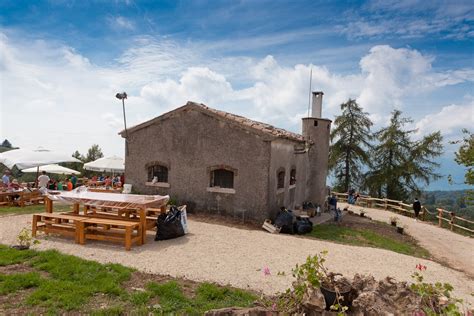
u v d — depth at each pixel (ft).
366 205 84.23
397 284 14.78
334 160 107.14
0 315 14.88
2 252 23.40
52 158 54.34
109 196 32.22
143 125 46.96
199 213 43.86
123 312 15.76
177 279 20.86
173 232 31.22
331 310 14.19
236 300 17.97
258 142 40.65
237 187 41.68
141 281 20.06
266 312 13.57
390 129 104.78
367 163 106.63
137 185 48.08
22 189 51.78
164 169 47.06
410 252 35.81
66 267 20.98
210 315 13.57
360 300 13.62
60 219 31.04
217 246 29.43
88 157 120.98
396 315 13.03
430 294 13.37
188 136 44.60
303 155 55.62
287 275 22.93
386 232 46.47
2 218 37.35
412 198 103.09
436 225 60.90
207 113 43.09
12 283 17.89
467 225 59.21
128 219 32.55
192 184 44.39
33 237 29.63
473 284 25.40
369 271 25.79
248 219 41.01
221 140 42.60
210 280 21.07
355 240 38.58
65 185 62.03
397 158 104.37
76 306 16.01
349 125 107.34
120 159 66.74
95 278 19.54
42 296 16.71
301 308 13.97
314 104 59.11
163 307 16.40
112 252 26.20
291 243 32.37
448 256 36.32
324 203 59.16
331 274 15.71
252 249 29.19
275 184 42.96
